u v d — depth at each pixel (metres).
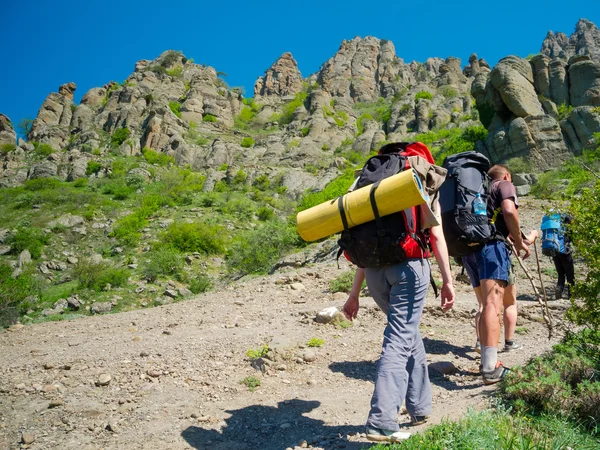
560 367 3.36
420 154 3.12
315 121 88.06
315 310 6.80
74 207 51.31
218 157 76.38
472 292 7.98
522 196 21.36
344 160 68.69
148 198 53.38
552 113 28.86
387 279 2.91
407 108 87.38
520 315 6.45
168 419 3.55
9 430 3.46
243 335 5.75
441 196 3.97
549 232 7.42
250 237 27.69
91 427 3.42
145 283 29.56
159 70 111.31
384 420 2.59
